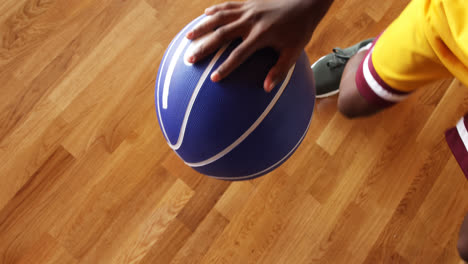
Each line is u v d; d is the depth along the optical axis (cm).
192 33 71
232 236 120
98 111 124
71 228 118
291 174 124
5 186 119
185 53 75
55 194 119
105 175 121
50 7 129
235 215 121
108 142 123
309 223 122
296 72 77
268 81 69
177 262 118
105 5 131
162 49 129
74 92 125
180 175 122
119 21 130
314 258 120
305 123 83
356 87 108
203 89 71
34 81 125
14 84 124
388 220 124
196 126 74
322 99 130
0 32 127
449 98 132
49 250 116
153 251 118
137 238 118
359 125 129
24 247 116
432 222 125
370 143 128
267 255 119
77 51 127
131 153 122
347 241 122
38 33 128
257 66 70
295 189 123
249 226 121
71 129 123
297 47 70
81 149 122
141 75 127
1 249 116
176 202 121
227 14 69
